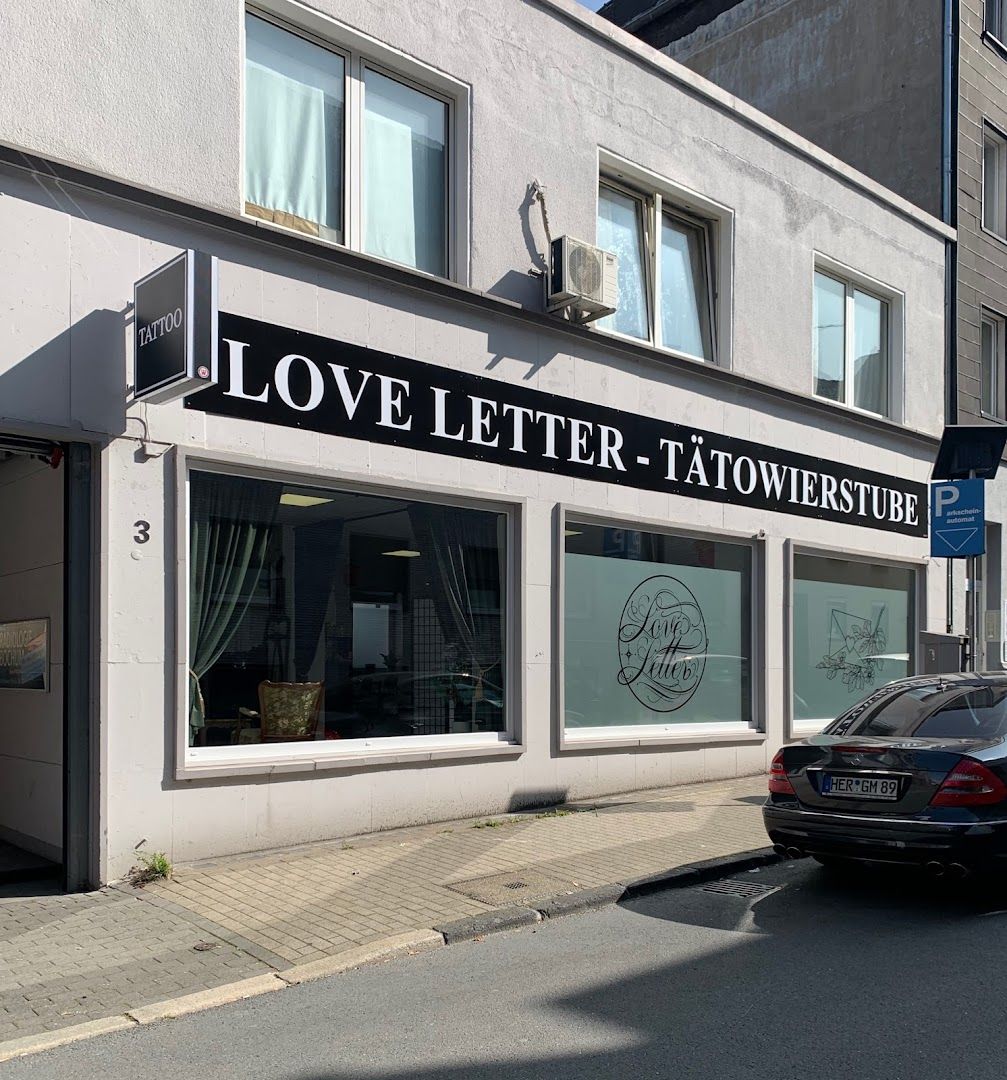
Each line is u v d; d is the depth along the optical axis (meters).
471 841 7.94
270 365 7.59
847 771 6.41
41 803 7.32
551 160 9.78
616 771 10.01
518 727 9.17
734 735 11.18
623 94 10.56
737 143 11.91
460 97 9.20
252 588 7.65
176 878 6.79
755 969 5.27
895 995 4.84
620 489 10.19
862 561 13.52
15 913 6.13
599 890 6.61
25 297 6.43
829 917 6.27
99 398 6.71
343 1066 4.14
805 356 12.66
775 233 12.36
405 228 8.91
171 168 7.20
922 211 14.88
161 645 6.93
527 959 5.48
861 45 16.59
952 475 10.89
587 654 9.94
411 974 5.25
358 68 8.64
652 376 10.65
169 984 5.04
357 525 8.33
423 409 8.55
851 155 16.59
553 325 9.52
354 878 6.84
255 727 7.62
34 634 7.44
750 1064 4.07
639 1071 4.03
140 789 6.80
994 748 6.18
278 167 8.12
